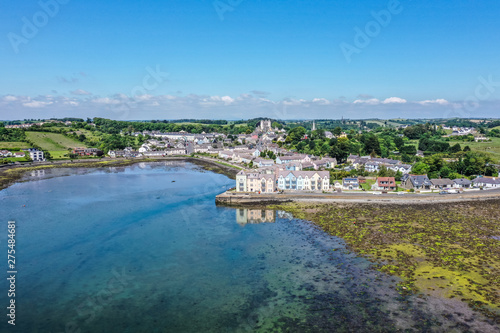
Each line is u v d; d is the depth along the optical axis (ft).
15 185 529.04
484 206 379.35
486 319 168.25
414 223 317.42
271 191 452.76
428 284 202.59
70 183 550.36
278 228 316.40
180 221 340.80
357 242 272.51
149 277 220.23
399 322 167.53
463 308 177.68
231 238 291.38
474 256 240.73
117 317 175.63
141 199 435.94
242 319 173.27
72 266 236.43
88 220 342.64
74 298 194.49
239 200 416.26
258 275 221.25
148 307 184.96
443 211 359.46
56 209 383.24
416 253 247.50
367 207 378.32
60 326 168.04
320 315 175.42
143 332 163.53
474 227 304.91
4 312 179.93
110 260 246.68
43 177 610.24
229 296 195.52
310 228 313.73
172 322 171.22
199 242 282.15
